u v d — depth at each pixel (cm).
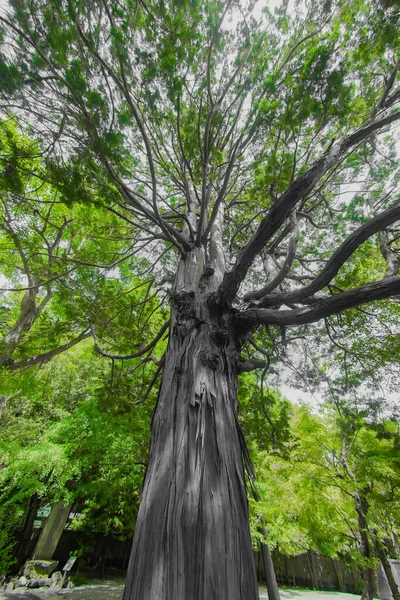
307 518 699
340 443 724
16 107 279
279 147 389
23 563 1081
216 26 333
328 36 309
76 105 257
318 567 1461
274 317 269
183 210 669
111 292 550
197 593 143
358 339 519
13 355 564
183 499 175
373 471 596
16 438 976
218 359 251
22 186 323
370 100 356
